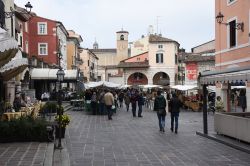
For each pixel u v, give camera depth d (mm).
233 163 10109
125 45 97062
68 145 13289
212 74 15688
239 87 33812
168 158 10867
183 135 16375
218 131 15625
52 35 52500
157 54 68188
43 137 13281
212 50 60656
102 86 41156
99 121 23484
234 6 26328
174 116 17766
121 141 14383
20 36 39500
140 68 68562
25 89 32438
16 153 10820
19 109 20422
